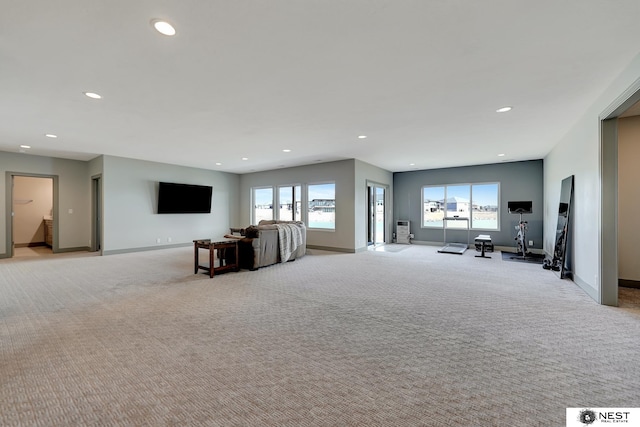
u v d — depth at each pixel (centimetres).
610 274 342
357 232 761
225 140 544
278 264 597
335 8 187
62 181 733
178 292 395
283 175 892
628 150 424
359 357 223
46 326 278
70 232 746
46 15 192
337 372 203
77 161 757
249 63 260
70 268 545
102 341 248
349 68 270
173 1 179
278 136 516
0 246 650
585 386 186
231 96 335
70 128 462
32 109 373
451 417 158
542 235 746
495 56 250
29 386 185
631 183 423
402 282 452
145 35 216
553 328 277
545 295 383
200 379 194
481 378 195
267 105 363
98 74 279
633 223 423
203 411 163
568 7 187
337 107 371
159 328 275
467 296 379
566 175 500
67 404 168
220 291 400
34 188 859
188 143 568
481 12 192
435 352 231
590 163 377
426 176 923
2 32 210
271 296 378
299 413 162
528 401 171
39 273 503
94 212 758
